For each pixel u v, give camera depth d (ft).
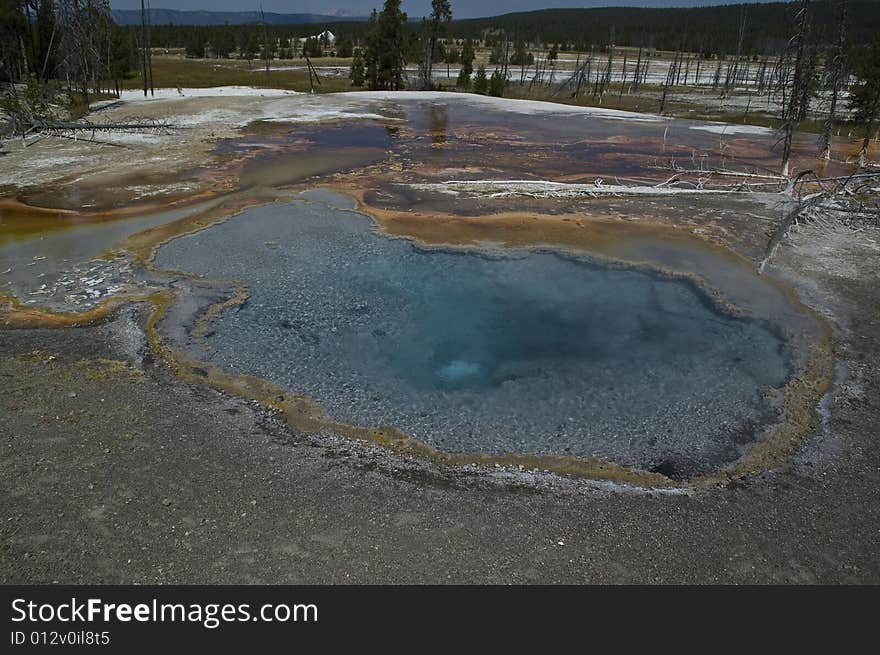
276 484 14.98
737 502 14.93
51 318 22.72
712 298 25.49
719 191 40.88
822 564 13.17
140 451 15.93
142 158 47.70
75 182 40.75
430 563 12.84
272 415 17.85
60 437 16.30
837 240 31.60
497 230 32.48
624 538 13.71
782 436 17.44
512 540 13.52
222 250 29.27
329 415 17.99
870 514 14.58
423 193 39.01
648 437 17.48
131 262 27.76
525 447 16.94
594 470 16.06
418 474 15.65
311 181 41.55
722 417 18.35
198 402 18.24
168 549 12.94
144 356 20.51
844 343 22.04
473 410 18.52
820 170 49.75
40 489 14.44
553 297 25.81
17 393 18.13
